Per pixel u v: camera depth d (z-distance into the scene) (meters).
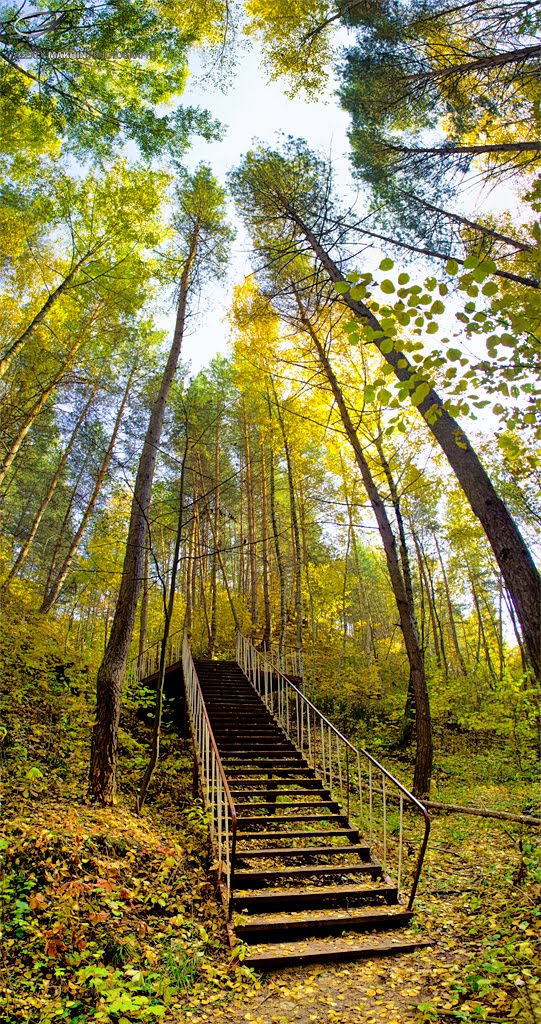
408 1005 3.29
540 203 4.23
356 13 6.29
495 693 11.41
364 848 5.76
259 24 7.27
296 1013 3.28
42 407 13.04
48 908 3.64
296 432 14.53
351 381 11.36
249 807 6.50
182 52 6.07
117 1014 3.02
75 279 11.52
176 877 4.90
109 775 6.36
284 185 9.11
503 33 5.45
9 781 5.72
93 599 18.42
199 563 22.19
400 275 3.57
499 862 5.68
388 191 7.42
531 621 4.10
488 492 4.84
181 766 9.22
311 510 23.69
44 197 10.45
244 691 11.18
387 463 11.71
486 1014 2.95
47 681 9.45
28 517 27.27
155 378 14.37
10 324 11.67
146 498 8.09
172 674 12.48
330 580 19.83
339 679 17.31
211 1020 3.18
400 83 6.61
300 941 4.29
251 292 13.23
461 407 4.18
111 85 6.66
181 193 10.95
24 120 7.73
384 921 4.59
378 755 12.27
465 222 6.36
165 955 3.68
